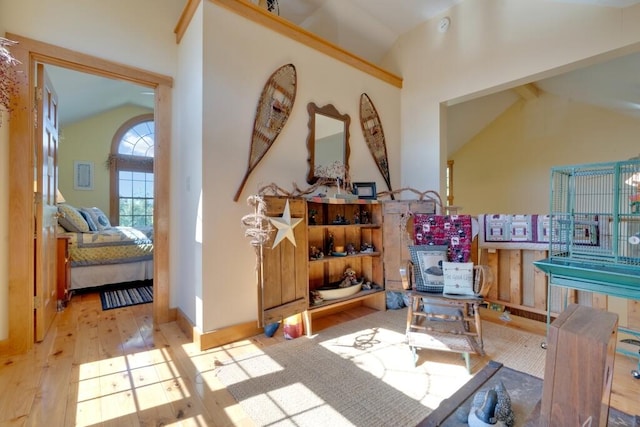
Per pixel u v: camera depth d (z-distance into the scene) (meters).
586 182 2.59
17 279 2.22
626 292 1.87
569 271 2.07
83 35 2.51
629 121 4.71
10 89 1.90
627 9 2.46
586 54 2.65
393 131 3.97
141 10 2.80
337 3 3.44
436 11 3.63
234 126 2.52
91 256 3.80
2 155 2.18
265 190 2.68
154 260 2.86
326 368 2.05
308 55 3.05
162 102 2.88
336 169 3.18
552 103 5.43
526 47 3.00
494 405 1.24
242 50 2.57
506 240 2.95
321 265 3.08
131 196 6.41
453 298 2.26
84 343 2.40
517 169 5.86
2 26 2.20
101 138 6.12
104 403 1.66
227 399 1.71
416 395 1.75
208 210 2.38
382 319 2.97
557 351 0.71
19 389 1.78
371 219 3.34
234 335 2.48
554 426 0.71
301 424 1.52
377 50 4.19
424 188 3.85
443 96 3.65
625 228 2.13
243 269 2.56
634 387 1.84
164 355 2.22
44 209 2.53
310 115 3.04
